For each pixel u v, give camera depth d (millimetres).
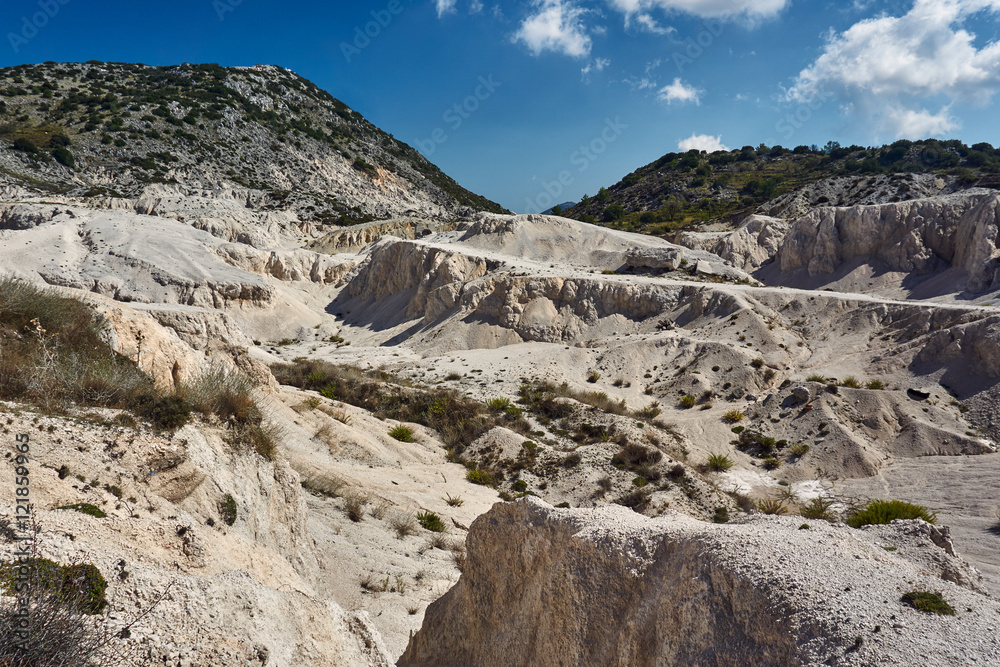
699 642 4527
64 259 51406
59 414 6391
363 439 21734
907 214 53250
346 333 58406
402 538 13953
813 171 115562
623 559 5625
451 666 7340
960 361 34438
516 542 6949
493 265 59719
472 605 7414
